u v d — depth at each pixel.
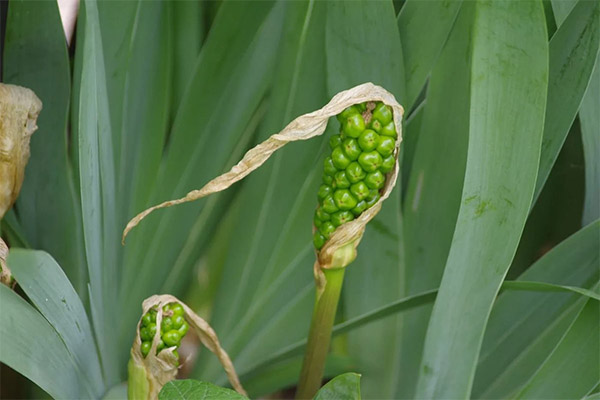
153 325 0.47
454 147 0.55
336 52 0.53
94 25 0.50
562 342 0.50
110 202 0.55
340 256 0.48
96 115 0.50
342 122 0.45
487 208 0.47
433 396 0.49
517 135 0.47
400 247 0.57
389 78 0.53
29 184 0.56
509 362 0.56
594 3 0.50
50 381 0.46
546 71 0.47
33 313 0.46
